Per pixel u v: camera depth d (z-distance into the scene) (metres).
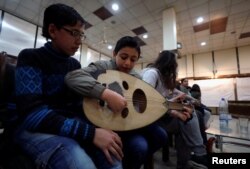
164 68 1.40
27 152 0.54
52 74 0.70
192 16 4.73
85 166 0.47
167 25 4.30
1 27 4.59
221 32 5.82
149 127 1.02
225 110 2.85
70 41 0.70
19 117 0.60
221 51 7.49
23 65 0.61
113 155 0.55
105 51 7.73
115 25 5.30
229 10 4.47
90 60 7.25
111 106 0.67
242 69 6.95
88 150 0.59
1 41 4.58
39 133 0.55
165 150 1.75
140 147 0.80
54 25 0.68
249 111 2.33
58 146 0.48
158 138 1.00
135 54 0.97
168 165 1.65
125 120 0.79
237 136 1.77
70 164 0.45
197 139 1.36
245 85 6.79
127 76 0.95
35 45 5.34
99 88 0.67
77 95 0.80
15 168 0.54
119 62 0.97
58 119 0.53
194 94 3.03
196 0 4.04
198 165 1.38
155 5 4.25
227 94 7.10
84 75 0.71
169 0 4.04
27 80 0.59
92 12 4.60
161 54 1.48
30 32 5.25
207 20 4.97
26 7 4.50
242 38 6.31
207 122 2.19
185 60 8.24
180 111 1.18
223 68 7.35
